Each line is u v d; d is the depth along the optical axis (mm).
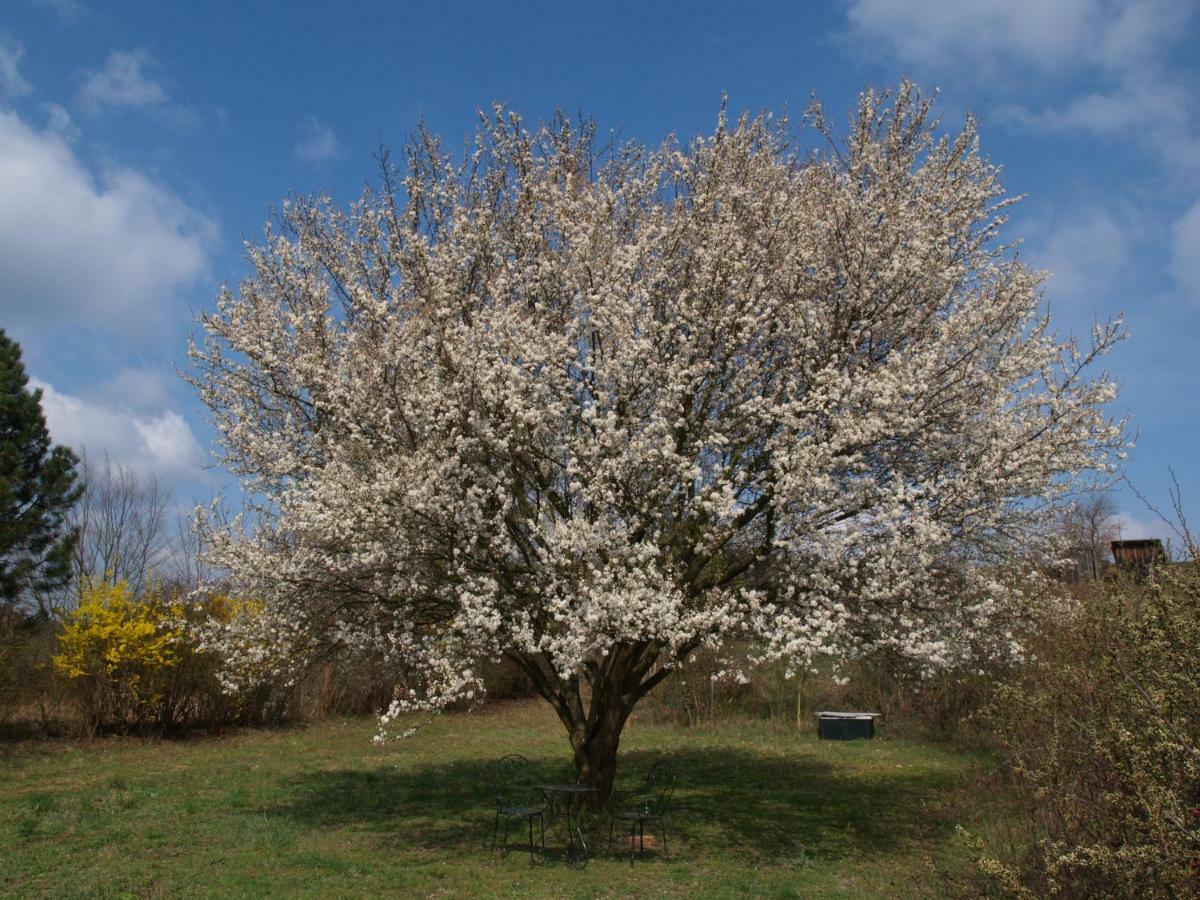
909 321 9500
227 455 10781
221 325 10484
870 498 8656
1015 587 9414
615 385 9219
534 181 10938
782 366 9695
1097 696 5918
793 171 11391
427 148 11562
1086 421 8570
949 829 10398
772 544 8773
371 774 14242
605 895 7855
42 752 15727
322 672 20938
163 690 17812
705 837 10109
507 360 9047
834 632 8328
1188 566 5621
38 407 23703
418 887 8000
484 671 23984
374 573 9602
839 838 10047
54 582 22938
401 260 10359
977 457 8922
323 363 9977
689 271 9750
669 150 11164
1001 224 10328
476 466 9039
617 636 8234
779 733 18906
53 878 8188
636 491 9102
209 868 8562
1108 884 5082
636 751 17219
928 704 18031
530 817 9391
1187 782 4840
